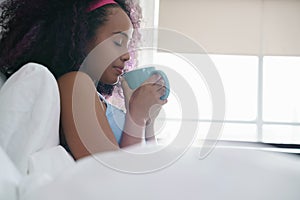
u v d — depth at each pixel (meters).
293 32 2.97
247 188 0.25
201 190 0.25
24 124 0.52
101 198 0.25
